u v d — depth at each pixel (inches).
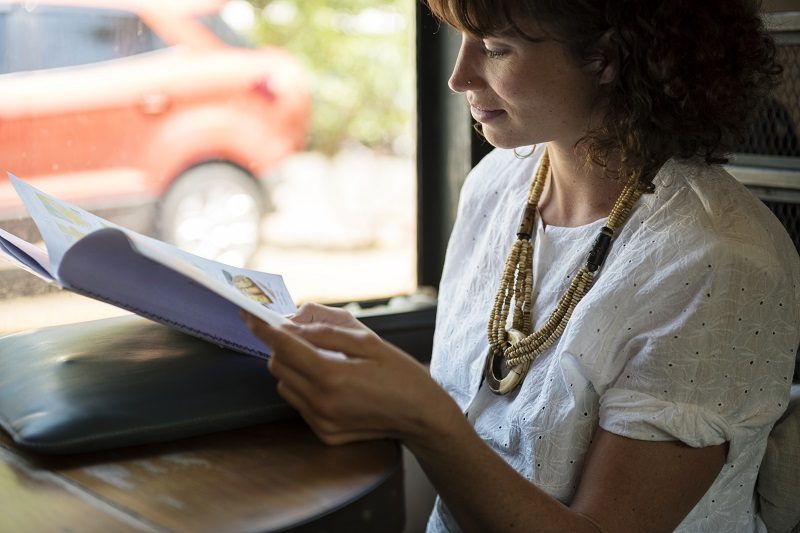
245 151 76.0
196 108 71.1
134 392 31.2
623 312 36.3
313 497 26.4
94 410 30.0
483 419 41.2
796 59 47.4
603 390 36.3
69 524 25.0
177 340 36.2
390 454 29.3
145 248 27.1
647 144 37.7
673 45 36.4
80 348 35.2
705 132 38.1
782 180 47.5
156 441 30.2
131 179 65.6
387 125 73.5
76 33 60.1
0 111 56.7
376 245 82.6
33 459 29.1
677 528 37.8
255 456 29.2
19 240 34.4
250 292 36.5
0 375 34.1
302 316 35.1
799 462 39.9
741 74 38.6
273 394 32.2
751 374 35.8
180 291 30.7
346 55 77.6
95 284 29.0
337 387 27.7
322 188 82.9
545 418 37.5
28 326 55.9
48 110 58.9
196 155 71.9
